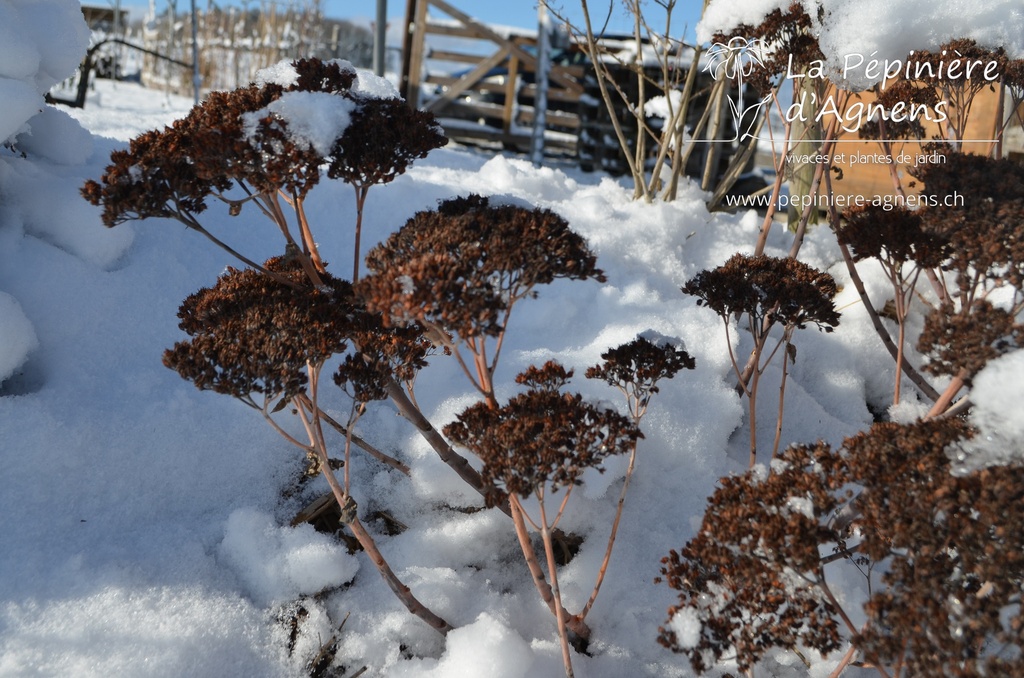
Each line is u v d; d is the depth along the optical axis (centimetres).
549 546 193
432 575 241
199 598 215
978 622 143
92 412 248
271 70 204
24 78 266
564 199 423
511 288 184
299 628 220
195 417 260
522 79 805
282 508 251
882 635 153
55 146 308
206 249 315
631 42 703
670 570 183
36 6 282
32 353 255
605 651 229
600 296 331
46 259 270
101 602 204
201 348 182
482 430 190
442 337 194
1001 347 191
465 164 529
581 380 284
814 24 269
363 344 195
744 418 316
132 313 280
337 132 172
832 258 408
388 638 222
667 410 284
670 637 182
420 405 282
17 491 225
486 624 215
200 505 246
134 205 170
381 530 255
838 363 355
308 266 196
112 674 189
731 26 287
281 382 179
